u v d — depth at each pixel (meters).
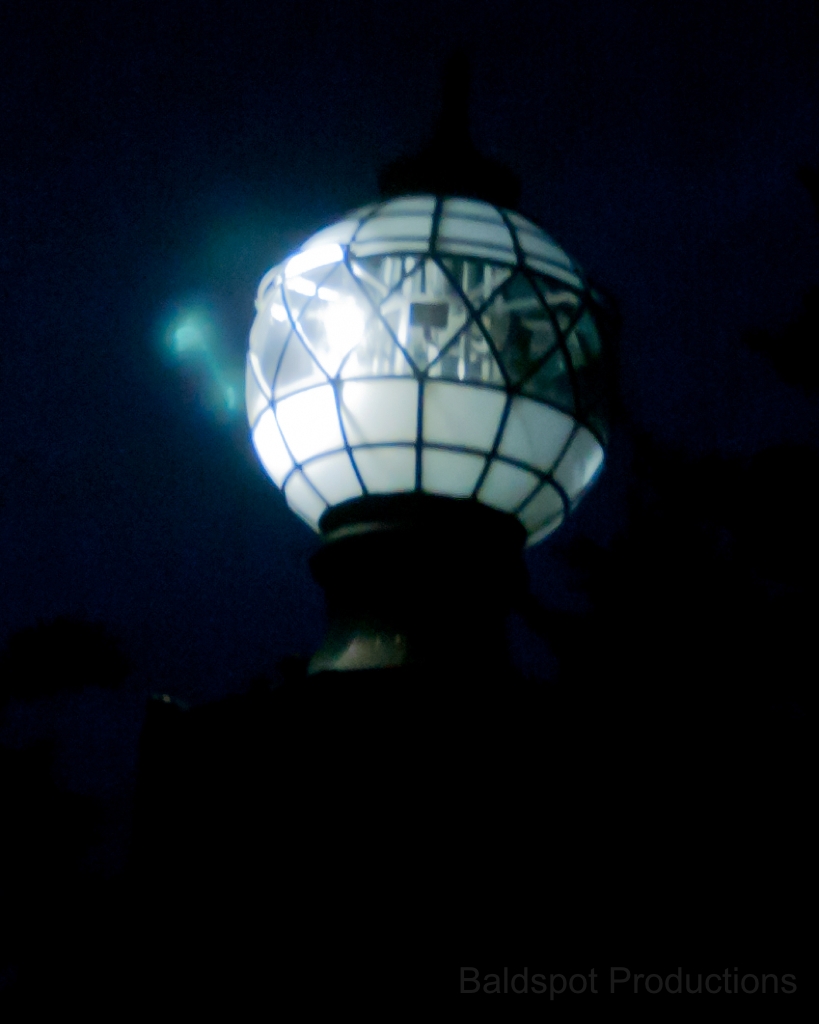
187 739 4.02
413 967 3.59
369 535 4.08
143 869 3.96
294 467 4.36
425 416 4.11
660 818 3.95
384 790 3.69
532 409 4.19
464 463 4.12
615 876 3.79
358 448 4.13
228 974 3.72
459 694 3.77
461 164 4.48
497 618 4.13
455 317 4.17
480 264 4.25
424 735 3.72
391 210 4.37
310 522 4.61
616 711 4.15
